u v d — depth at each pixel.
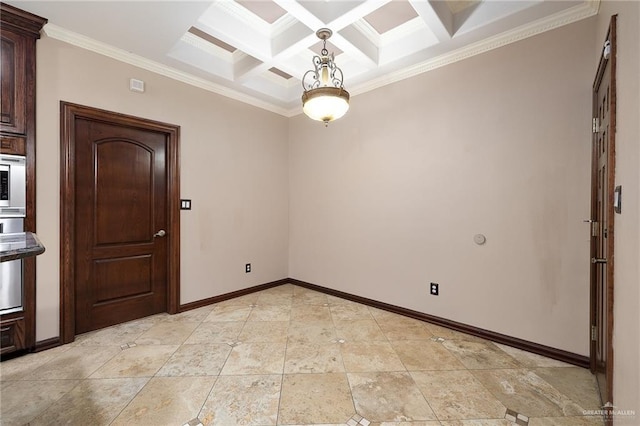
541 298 2.28
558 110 2.21
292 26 2.66
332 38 2.54
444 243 2.79
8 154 2.14
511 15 2.19
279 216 4.23
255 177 3.90
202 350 2.33
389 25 2.75
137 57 2.79
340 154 3.69
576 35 2.13
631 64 1.18
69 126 2.43
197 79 3.25
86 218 2.62
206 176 3.38
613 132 1.42
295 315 3.09
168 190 3.11
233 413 1.63
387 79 3.18
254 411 1.64
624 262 1.24
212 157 3.43
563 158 2.19
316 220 3.98
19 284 2.20
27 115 2.21
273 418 1.59
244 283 3.78
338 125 3.70
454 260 2.73
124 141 2.84
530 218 2.33
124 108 2.74
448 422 1.57
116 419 1.57
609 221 1.44
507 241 2.44
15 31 2.15
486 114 2.54
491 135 2.51
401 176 3.10
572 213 2.15
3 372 2.00
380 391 1.82
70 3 2.07
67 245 2.42
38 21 2.20
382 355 2.26
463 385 1.88
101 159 2.70
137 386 1.86
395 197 3.15
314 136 4.00
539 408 1.67
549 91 2.24
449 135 2.76
